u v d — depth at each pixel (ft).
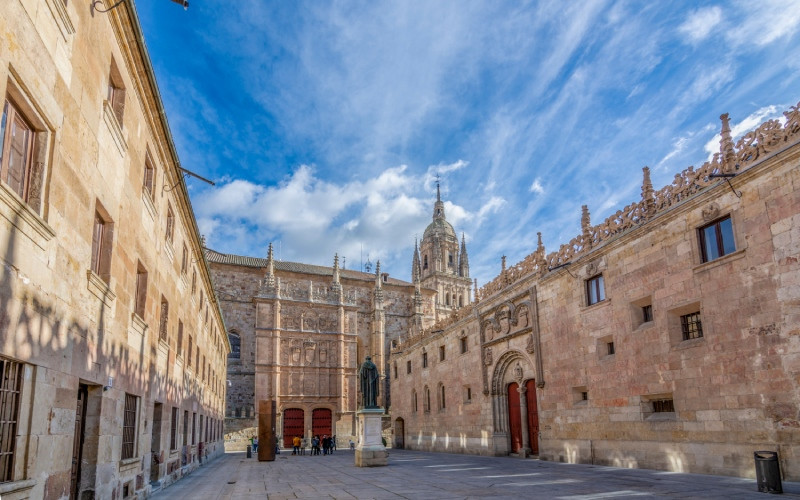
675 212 67.72
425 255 387.75
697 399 62.64
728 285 59.67
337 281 259.19
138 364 49.70
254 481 72.84
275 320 234.38
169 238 67.26
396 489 56.95
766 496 44.11
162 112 54.34
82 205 33.78
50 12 28.35
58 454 29.94
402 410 173.58
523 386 105.60
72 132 31.89
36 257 26.89
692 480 55.72
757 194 56.80
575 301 87.71
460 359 132.57
